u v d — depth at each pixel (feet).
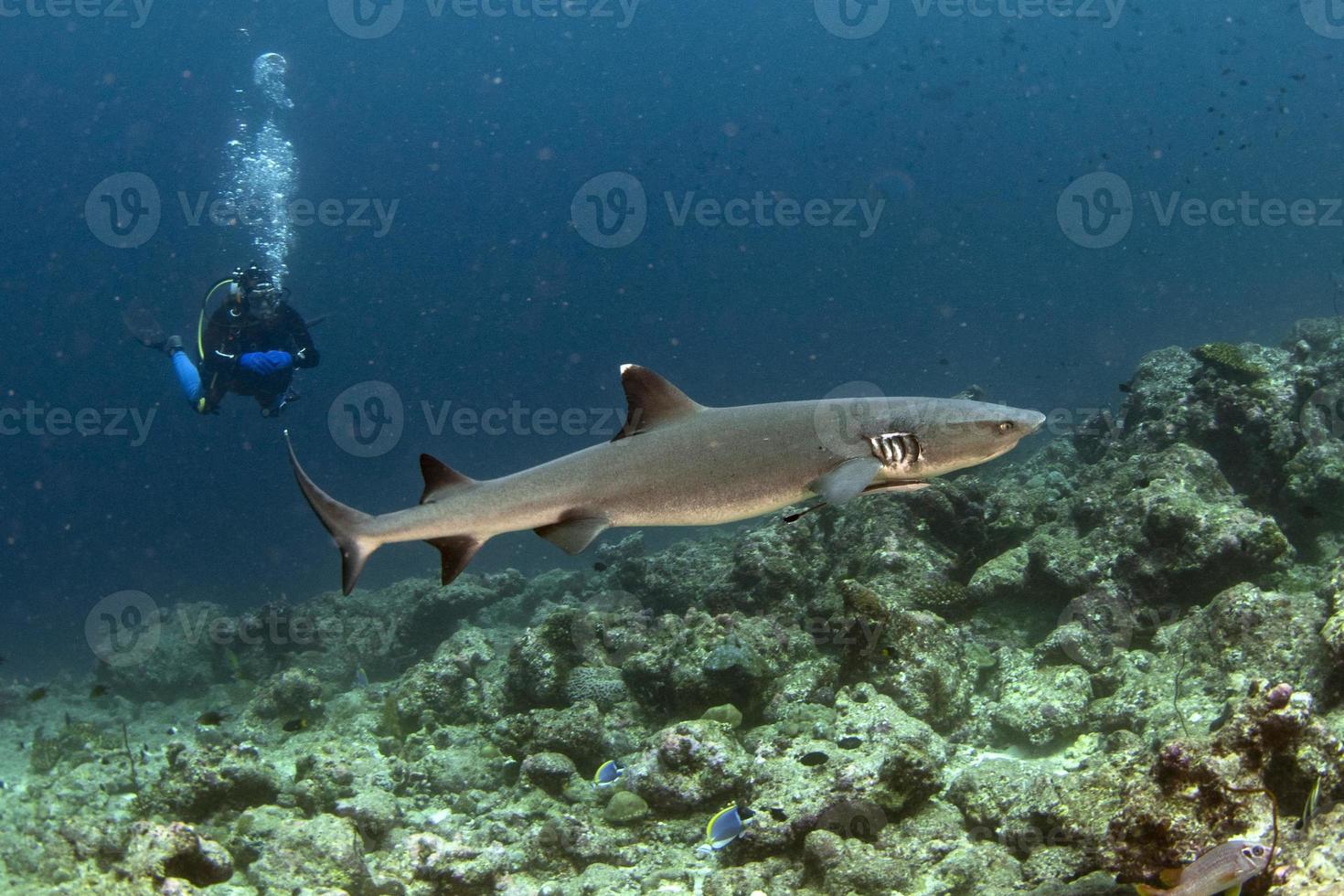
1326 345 41.39
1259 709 13.12
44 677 74.13
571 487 16.03
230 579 131.54
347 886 18.44
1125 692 22.18
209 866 17.75
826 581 31.35
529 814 22.89
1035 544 28.99
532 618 47.73
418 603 49.78
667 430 16.12
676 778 21.39
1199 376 34.96
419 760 27.40
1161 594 26.71
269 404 57.31
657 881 19.03
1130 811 13.21
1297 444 31.35
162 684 50.34
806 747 20.79
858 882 16.72
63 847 18.12
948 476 33.60
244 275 54.39
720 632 26.43
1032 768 19.42
